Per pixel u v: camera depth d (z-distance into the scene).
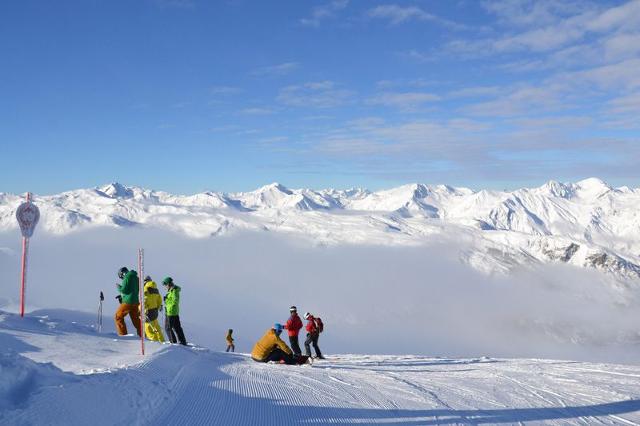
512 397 9.98
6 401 5.41
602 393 10.57
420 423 7.59
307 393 9.12
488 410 8.74
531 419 8.34
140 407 6.57
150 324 14.42
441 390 10.38
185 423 6.45
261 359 13.98
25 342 10.13
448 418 7.98
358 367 14.20
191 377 9.22
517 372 13.37
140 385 7.38
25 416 5.02
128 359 9.42
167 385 8.01
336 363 15.57
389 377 11.91
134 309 14.23
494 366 15.03
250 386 9.30
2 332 10.58
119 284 14.13
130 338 12.68
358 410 8.05
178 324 14.69
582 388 11.09
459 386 10.98
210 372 10.30
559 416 8.64
